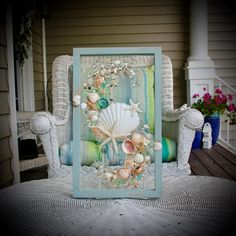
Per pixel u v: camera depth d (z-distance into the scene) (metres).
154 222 0.97
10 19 2.12
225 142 3.90
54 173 1.75
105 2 4.34
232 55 4.33
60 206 1.13
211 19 4.29
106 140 1.30
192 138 1.79
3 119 2.05
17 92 3.87
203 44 3.98
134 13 4.34
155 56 1.31
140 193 1.21
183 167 1.80
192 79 3.99
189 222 0.97
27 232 0.92
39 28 4.28
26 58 3.67
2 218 1.02
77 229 0.93
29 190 1.31
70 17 4.38
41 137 1.74
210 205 1.10
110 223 0.97
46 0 4.32
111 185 1.26
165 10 4.32
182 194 1.22
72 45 4.41
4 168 2.05
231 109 3.69
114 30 4.37
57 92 2.06
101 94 1.35
